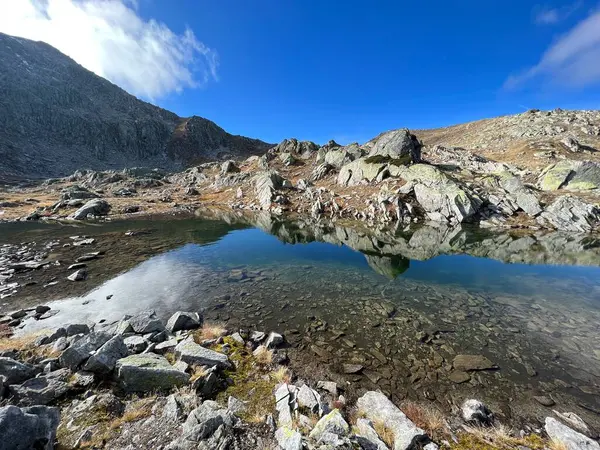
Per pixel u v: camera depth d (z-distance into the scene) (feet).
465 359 36.11
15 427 16.97
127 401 25.27
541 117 411.34
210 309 50.34
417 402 28.94
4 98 538.06
